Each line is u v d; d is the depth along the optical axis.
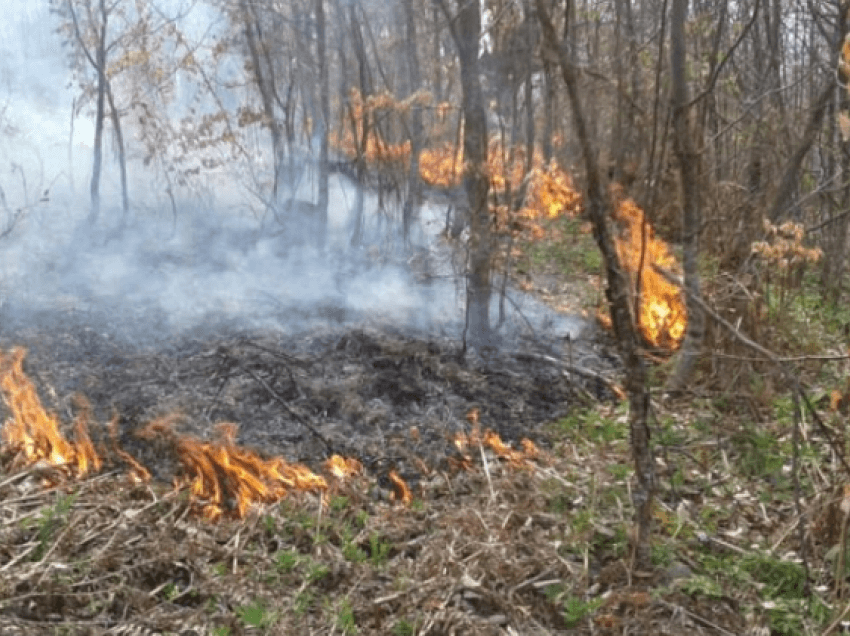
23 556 4.36
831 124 9.74
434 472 5.78
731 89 9.99
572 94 4.32
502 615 4.31
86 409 6.11
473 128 7.66
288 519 4.98
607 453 6.20
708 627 4.34
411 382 6.86
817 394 7.09
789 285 8.81
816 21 9.70
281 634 4.07
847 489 4.83
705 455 6.09
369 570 4.59
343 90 10.91
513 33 8.45
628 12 10.34
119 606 4.19
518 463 5.94
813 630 4.33
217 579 4.40
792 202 9.80
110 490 5.14
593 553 4.93
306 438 5.99
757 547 5.06
